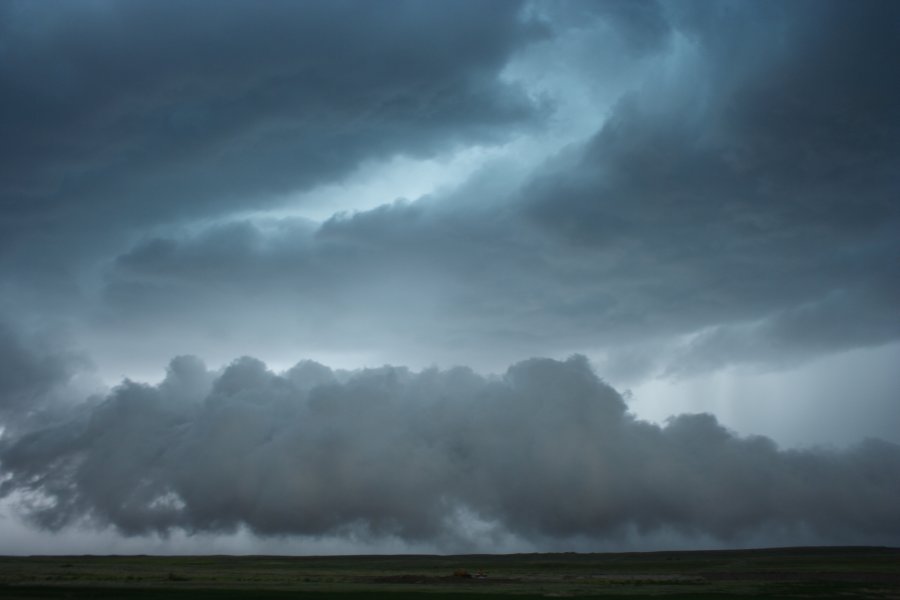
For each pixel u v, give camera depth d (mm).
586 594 121500
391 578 171750
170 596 111500
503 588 137250
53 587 123375
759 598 114000
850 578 166500
